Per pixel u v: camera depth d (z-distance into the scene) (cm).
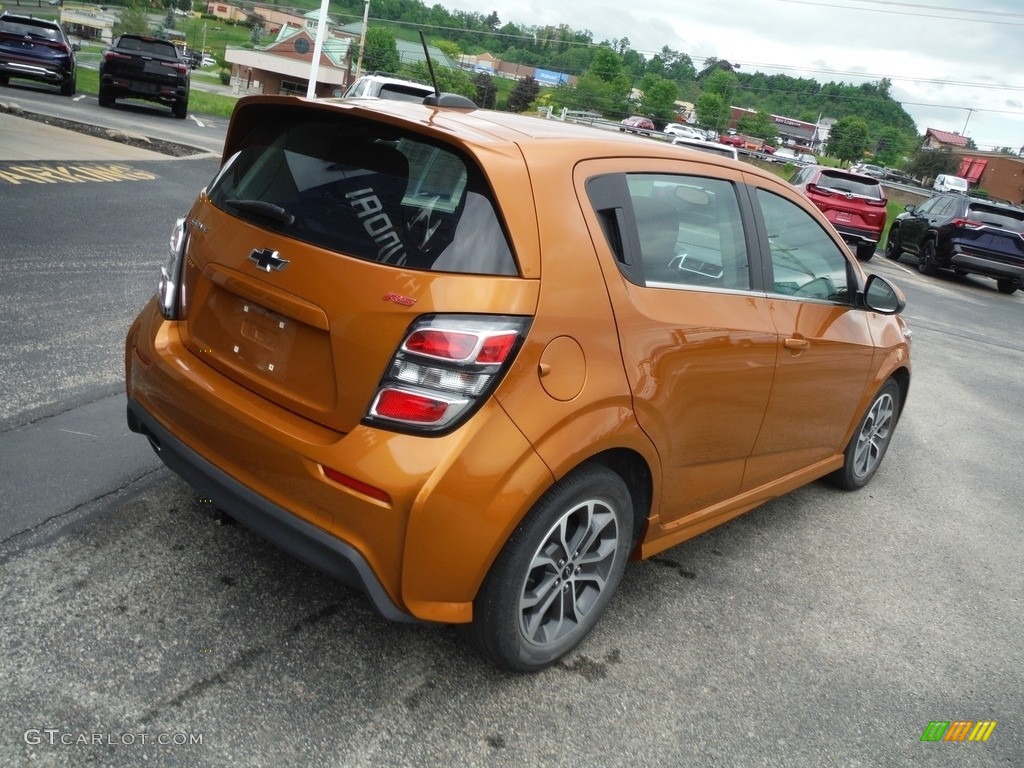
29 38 2172
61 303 580
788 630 342
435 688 273
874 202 1844
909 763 276
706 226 326
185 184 1133
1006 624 374
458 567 244
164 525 337
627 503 293
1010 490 544
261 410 261
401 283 237
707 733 274
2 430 392
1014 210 1688
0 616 272
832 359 398
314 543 247
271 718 250
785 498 479
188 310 295
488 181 247
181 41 13338
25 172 1001
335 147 272
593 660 302
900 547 436
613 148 297
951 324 1174
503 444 240
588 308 262
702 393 311
